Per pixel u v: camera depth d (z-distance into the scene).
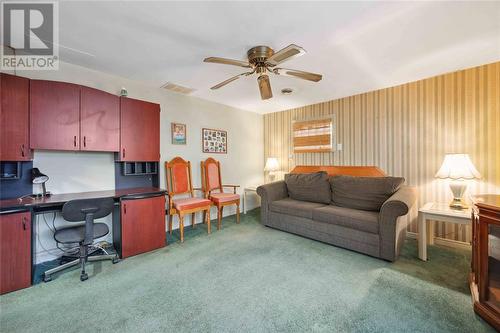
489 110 2.42
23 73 2.18
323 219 2.75
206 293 1.72
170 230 3.17
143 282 1.88
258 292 1.73
